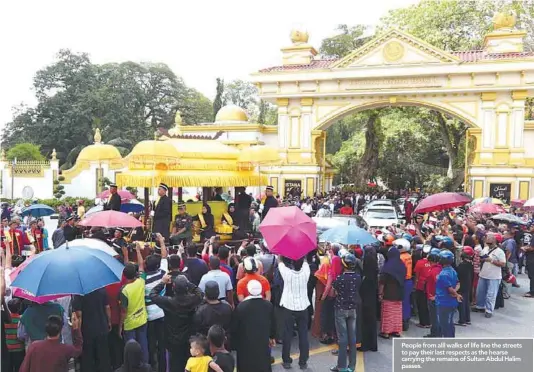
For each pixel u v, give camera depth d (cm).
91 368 698
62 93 5994
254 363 661
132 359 534
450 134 4359
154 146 1209
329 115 3419
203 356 556
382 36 3225
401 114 4262
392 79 3256
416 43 3173
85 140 5991
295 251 791
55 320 560
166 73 6981
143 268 888
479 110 3161
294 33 3594
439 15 4047
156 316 761
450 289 878
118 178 1358
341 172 4631
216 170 1419
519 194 3041
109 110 6062
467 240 1224
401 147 4291
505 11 3400
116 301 761
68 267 587
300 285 813
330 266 909
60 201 3338
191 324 668
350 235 938
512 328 1058
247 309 665
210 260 768
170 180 1303
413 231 1357
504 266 1202
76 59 6191
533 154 3412
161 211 1207
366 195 3700
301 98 3447
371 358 884
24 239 1287
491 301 1152
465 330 1039
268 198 1539
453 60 3108
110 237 1248
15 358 684
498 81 3072
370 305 915
